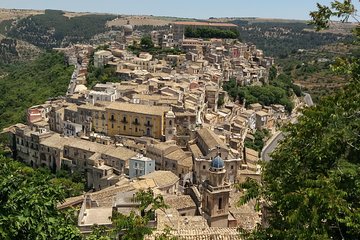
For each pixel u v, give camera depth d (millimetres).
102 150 159500
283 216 35344
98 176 150750
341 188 33781
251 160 168625
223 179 85375
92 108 183125
